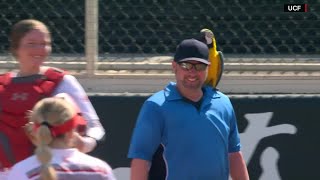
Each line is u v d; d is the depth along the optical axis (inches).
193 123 601.6
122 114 786.8
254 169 796.6
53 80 604.7
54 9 837.2
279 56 836.6
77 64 807.7
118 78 807.1
